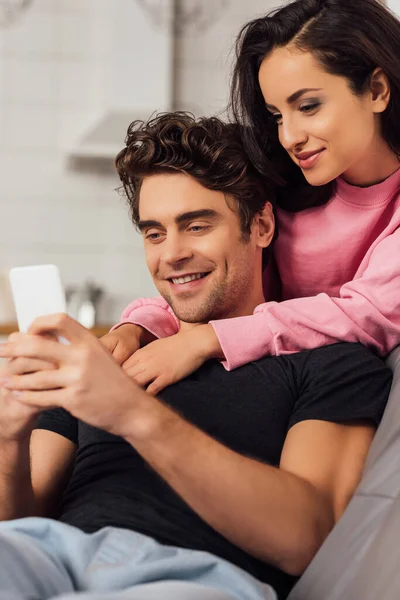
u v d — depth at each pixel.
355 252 1.66
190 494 1.15
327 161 1.55
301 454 1.26
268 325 1.45
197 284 1.50
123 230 4.38
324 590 1.12
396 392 1.31
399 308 1.52
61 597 0.96
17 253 4.35
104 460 1.36
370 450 1.26
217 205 1.48
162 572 1.07
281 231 1.69
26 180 4.36
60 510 1.43
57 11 4.35
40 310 1.25
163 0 4.30
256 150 1.55
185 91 4.38
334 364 1.40
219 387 1.40
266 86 1.57
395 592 1.01
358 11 1.55
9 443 1.27
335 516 1.22
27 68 4.35
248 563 1.23
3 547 1.00
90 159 4.36
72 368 1.12
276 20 1.57
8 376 1.16
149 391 1.39
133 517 1.24
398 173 1.63
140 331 1.60
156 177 1.49
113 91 4.26
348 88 1.54
